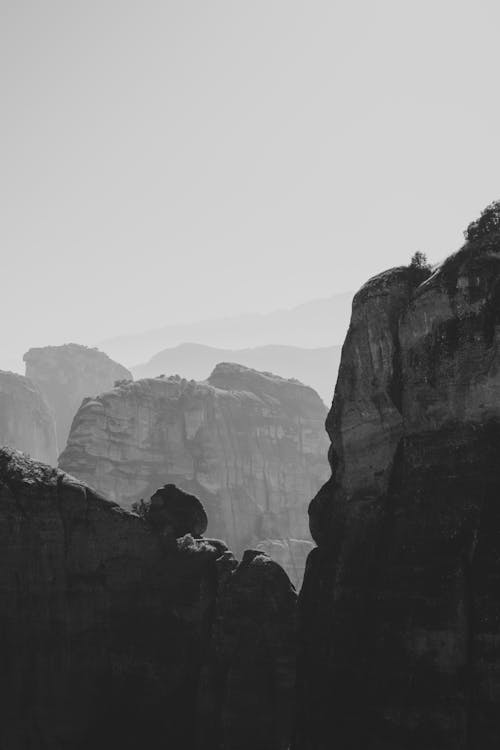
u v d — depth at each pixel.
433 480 72.12
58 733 88.62
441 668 66.06
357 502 79.94
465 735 63.53
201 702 89.44
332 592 78.62
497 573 65.19
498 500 67.56
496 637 63.72
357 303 81.25
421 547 70.75
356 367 81.12
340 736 71.69
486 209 74.56
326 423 85.06
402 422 77.12
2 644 89.12
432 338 73.69
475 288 71.12
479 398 70.00
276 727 87.38
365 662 71.88
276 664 89.81
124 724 90.12
